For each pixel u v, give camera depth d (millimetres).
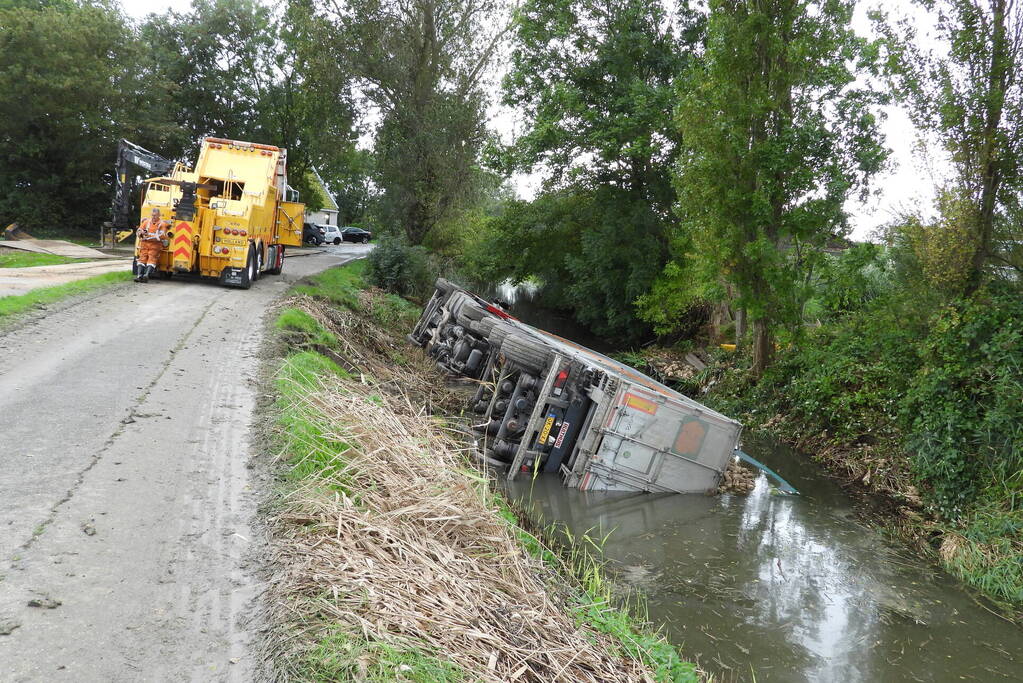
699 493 10797
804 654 6340
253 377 8992
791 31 15734
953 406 11250
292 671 3549
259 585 4387
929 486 11133
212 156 18000
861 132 15805
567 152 25016
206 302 14023
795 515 10203
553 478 10492
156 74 35469
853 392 14320
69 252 23281
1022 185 11219
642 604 6957
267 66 43969
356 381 11250
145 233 15578
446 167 27672
